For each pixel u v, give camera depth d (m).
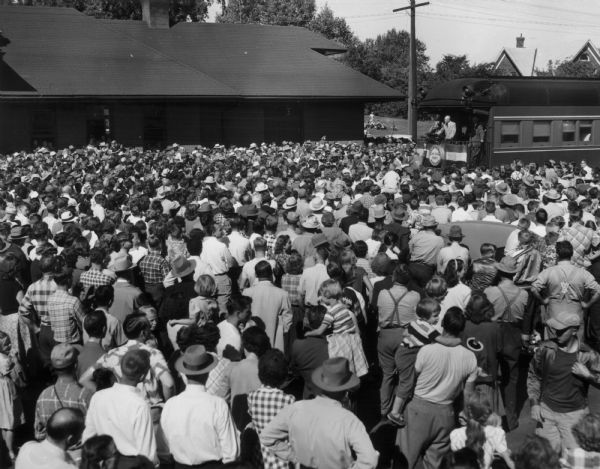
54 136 36.88
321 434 5.17
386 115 85.25
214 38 47.34
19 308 8.74
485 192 15.36
